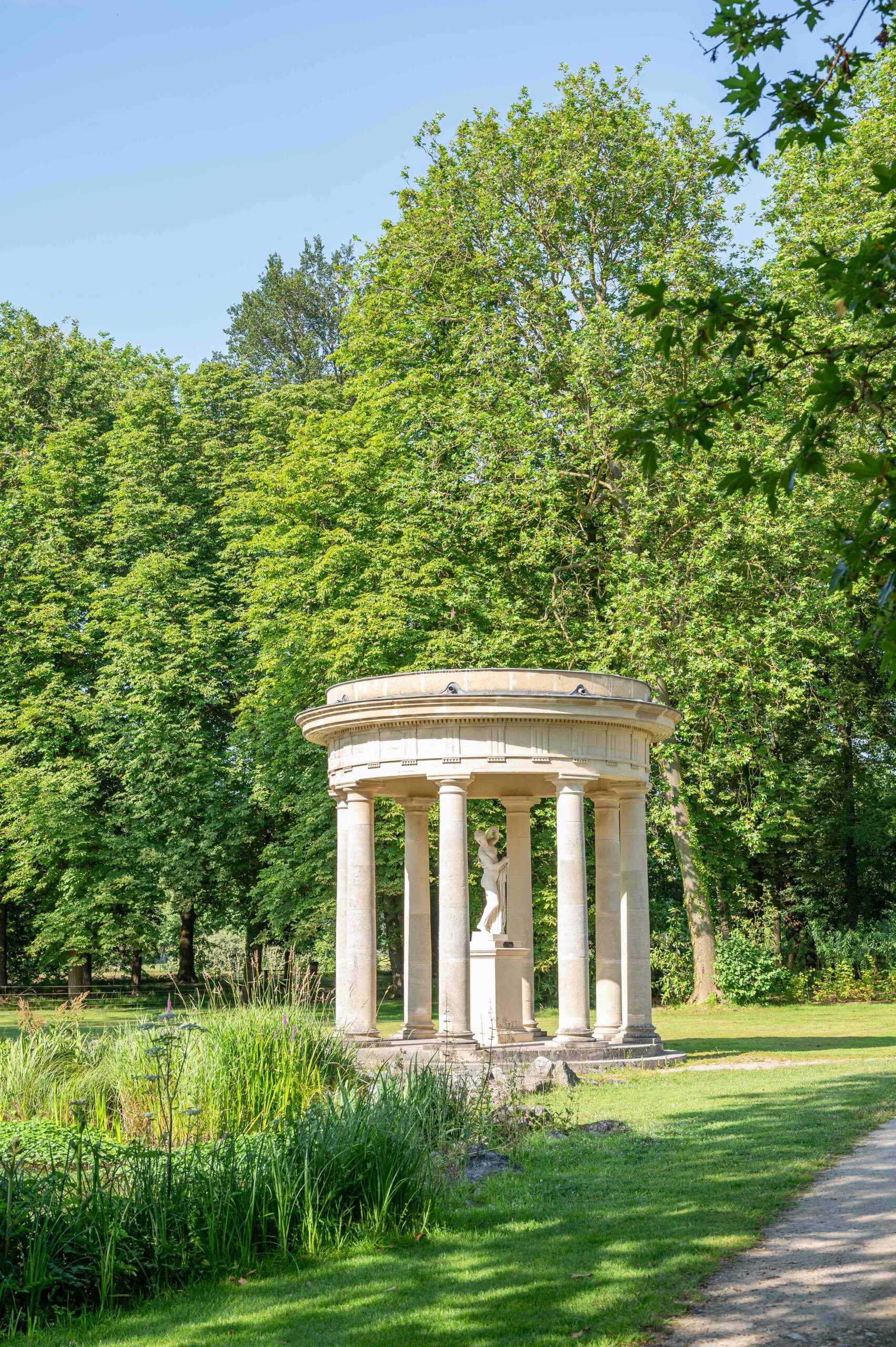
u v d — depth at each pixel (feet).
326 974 191.93
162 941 194.90
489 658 143.02
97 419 210.59
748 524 141.49
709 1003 164.76
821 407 30.76
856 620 166.09
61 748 189.26
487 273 162.91
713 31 38.32
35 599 191.01
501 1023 103.04
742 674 140.67
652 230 161.68
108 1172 42.06
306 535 158.92
